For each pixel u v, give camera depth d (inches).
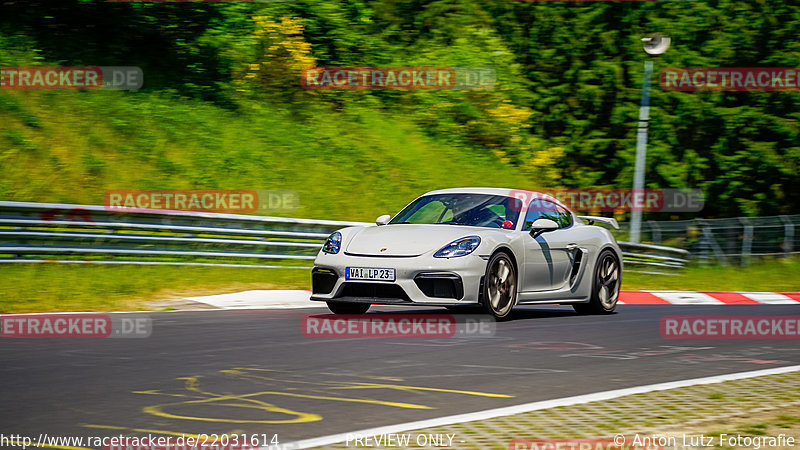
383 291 1205.7
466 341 1080.8
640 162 2522.1
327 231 2086.6
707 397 741.9
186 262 1852.9
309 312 1387.8
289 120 2753.4
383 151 2812.5
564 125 3550.7
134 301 1477.6
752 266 2773.1
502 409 690.2
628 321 1339.8
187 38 2844.5
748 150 3563.0
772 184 3599.9
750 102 3671.3
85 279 1625.2
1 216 1656.0
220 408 697.0
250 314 1352.1
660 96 3575.3
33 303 1395.2
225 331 1154.0
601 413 675.4
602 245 1448.1
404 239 1245.1
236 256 1918.1
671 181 3440.0
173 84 2650.1
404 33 3558.1
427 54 3420.3
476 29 3639.3
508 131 3262.8
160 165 2287.2
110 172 2180.1
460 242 1229.7
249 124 2637.8
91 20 2691.9
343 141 2768.2
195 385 790.5
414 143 2972.4
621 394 753.6
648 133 3526.1
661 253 2559.1
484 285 1227.2
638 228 2512.3
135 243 1825.8
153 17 2822.3
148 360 924.6
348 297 1234.0
